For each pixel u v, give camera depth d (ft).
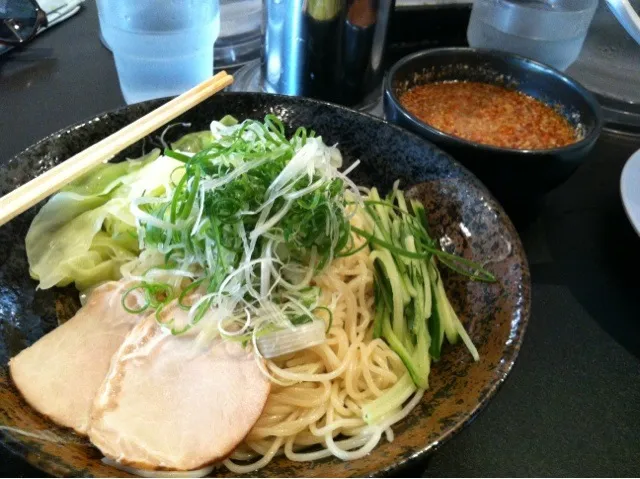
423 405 0.88
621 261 1.17
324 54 1.28
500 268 0.93
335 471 0.75
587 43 1.59
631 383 0.98
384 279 1.02
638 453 0.89
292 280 0.97
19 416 0.79
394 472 0.72
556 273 1.14
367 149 1.16
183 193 0.95
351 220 1.08
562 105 1.29
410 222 1.07
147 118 1.07
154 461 0.79
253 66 1.56
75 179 1.03
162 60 1.31
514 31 1.41
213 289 0.93
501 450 0.88
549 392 0.96
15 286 0.95
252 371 0.89
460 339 0.93
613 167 1.38
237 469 0.84
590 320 1.06
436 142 1.09
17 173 0.98
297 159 0.96
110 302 0.97
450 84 1.38
